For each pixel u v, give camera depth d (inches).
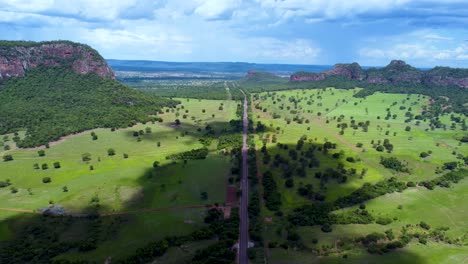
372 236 5462.6
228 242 5206.7
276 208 6427.2
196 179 7687.0
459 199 7155.5
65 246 5285.4
